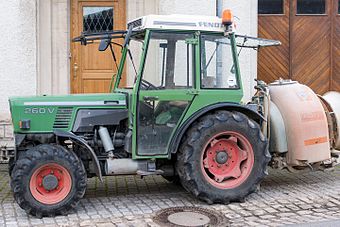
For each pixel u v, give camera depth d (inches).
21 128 238.5
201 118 249.1
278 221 223.9
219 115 248.2
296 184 294.5
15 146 238.7
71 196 231.9
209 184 246.4
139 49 261.1
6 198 265.7
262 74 439.5
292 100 274.5
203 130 244.1
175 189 283.1
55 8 399.2
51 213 229.6
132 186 291.0
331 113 289.7
